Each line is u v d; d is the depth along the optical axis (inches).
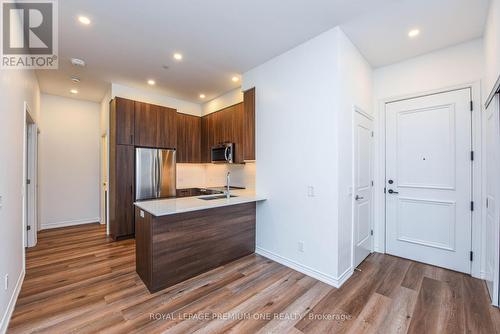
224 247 115.4
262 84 127.9
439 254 110.7
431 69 112.7
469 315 74.6
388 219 127.2
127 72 139.3
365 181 120.3
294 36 101.1
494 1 74.2
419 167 116.8
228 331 67.8
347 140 101.6
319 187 100.0
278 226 118.7
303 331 67.9
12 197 81.5
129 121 157.2
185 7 81.8
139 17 87.5
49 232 172.1
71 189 194.9
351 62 104.3
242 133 160.2
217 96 187.5
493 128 82.0
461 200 104.7
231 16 87.1
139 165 159.5
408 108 120.1
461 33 97.3
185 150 194.5
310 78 103.7
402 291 89.4
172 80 152.6
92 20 89.1
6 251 72.9
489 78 87.0
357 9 83.0
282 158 116.4
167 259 93.7
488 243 92.4
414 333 66.9
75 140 196.9
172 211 90.1
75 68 133.5
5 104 73.2
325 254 97.6
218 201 113.3
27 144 140.6
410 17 87.4
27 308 78.5
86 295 86.7
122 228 153.6
